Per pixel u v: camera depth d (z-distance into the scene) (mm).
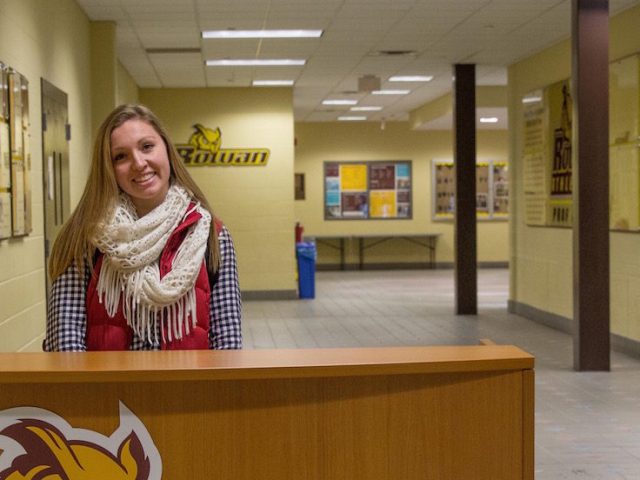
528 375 1728
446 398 1714
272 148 13859
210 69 11938
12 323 5156
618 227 8320
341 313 11930
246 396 1672
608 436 5332
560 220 10070
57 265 2146
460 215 11539
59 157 6785
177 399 1663
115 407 1659
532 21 8977
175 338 2105
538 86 10805
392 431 1700
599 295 7348
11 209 5043
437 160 20219
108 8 8211
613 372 7363
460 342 9211
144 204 2219
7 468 1659
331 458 1691
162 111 13797
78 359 1743
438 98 15680
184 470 1671
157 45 10125
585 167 7277
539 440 5254
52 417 1658
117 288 2104
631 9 8188
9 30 5160
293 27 9203
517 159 11586
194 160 13828
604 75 7246
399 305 12867
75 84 7773
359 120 19844
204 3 8062
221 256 2221
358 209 20234
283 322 11016
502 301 13297
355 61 11414
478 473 1722
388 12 8531
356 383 1691
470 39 9922
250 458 1676
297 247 14055
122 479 1668
